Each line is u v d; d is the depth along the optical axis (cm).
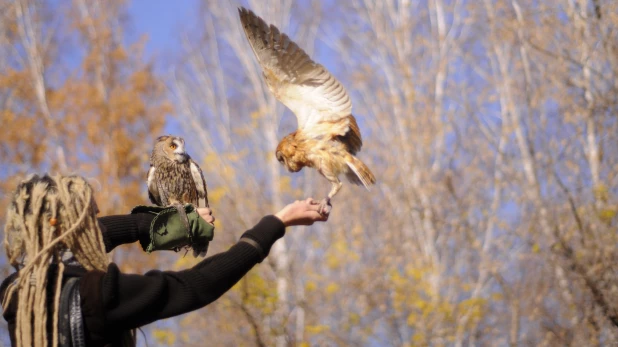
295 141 616
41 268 341
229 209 1802
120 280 341
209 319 1520
